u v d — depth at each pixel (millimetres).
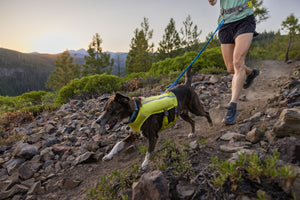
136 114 2852
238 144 2732
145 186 2088
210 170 2275
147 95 7457
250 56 15203
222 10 3186
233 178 1978
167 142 3242
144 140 3973
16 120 6770
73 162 3697
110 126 2932
